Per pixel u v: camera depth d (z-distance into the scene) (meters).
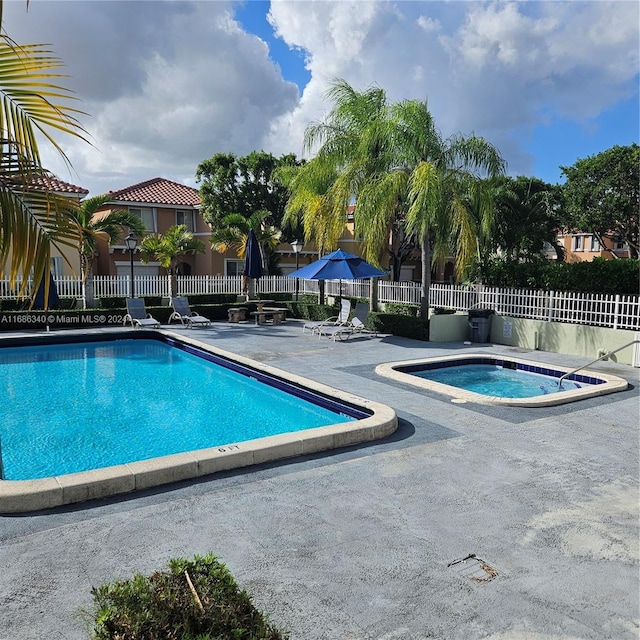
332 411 9.80
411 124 16.22
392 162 17.64
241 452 6.25
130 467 5.72
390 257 26.73
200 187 32.16
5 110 4.13
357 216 16.94
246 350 15.02
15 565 4.12
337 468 6.29
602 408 9.09
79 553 4.31
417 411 8.80
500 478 6.04
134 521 4.89
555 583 4.00
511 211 28.44
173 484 5.76
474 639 3.37
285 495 5.51
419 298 19.58
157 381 12.86
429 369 13.33
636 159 29.42
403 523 4.93
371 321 18.73
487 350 15.11
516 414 8.66
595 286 15.18
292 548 4.45
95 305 21.83
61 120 4.33
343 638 3.36
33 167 4.11
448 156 16.48
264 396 11.59
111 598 2.59
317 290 25.05
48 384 12.39
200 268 33.19
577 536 4.73
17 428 9.09
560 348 14.71
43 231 4.10
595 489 5.77
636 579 4.07
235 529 4.77
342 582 3.96
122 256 30.42
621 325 13.59
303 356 14.09
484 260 18.56
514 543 4.59
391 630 3.44
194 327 20.25
